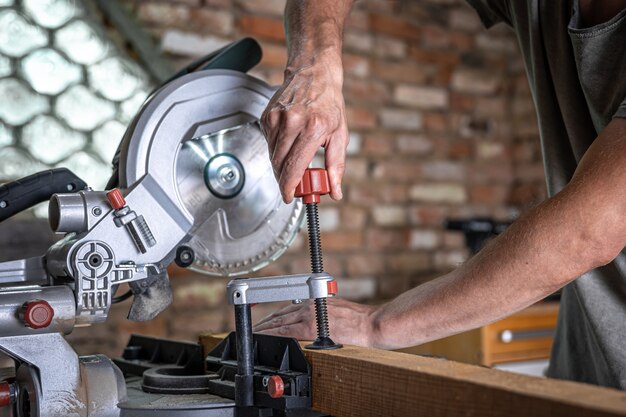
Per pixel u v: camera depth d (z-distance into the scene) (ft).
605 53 3.25
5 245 7.01
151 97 3.17
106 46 7.73
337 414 2.60
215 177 3.30
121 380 2.81
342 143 3.05
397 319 3.01
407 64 9.77
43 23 7.42
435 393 2.21
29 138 7.32
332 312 3.20
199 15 8.13
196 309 8.02
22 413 2.72
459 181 10.18
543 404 1.90
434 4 10.03
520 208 10.43
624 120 2.71
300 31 3.37
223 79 3.26
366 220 9.33
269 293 2.79
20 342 2.62
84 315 2.79
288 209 3.47
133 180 3.01
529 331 6.93
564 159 3.65
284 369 2.81
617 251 2.67
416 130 9.82
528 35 3.80
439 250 9.93
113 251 2.86
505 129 10.63
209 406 2.72
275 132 2.97
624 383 3.45
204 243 3.31
